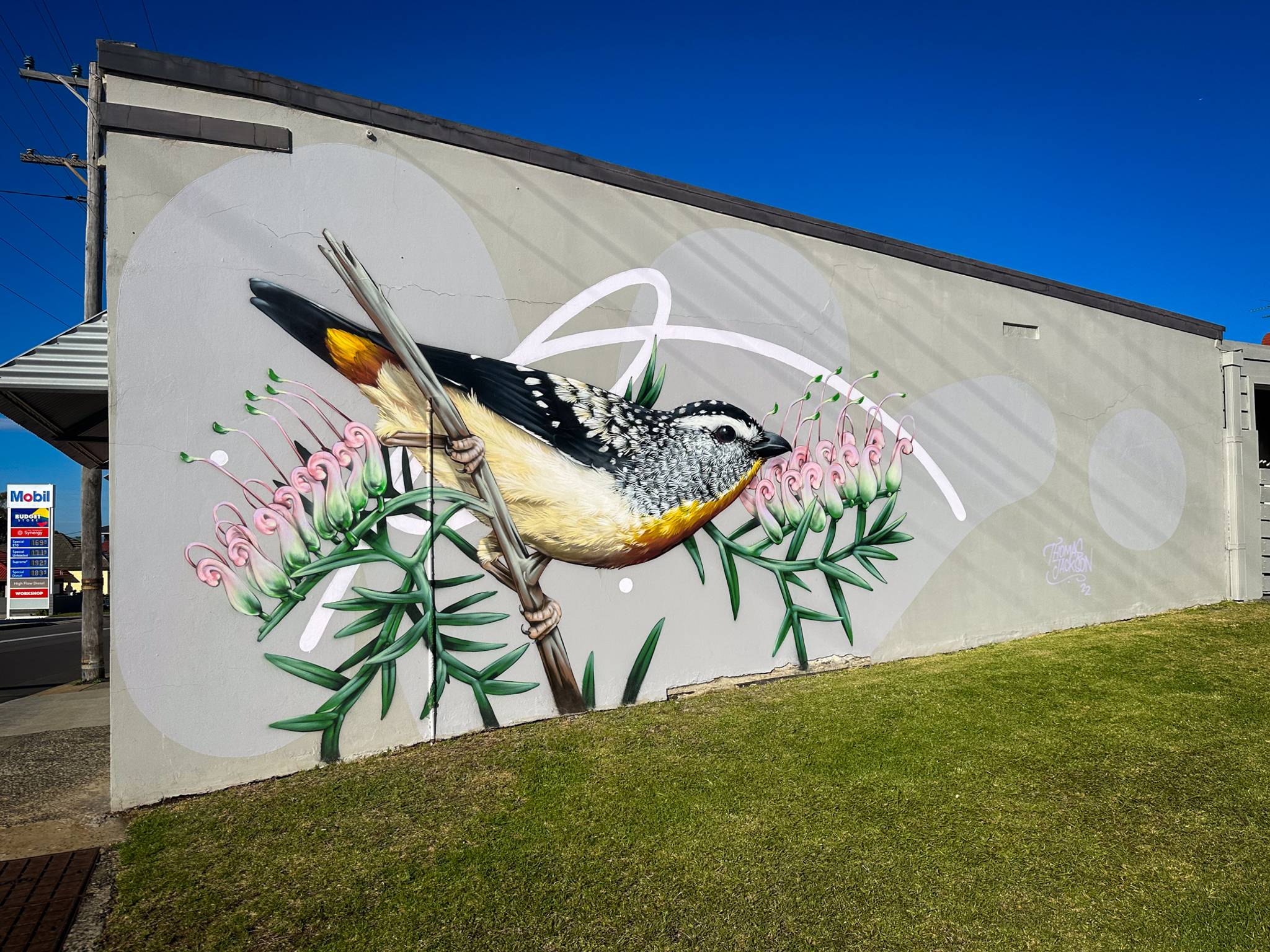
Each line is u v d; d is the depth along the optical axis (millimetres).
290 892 3498
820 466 7305
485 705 5656
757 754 5039
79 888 3584
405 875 3625
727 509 6758
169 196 4812
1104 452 9391
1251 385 10867
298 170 5176
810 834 3965
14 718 7543
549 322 6012
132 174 4734
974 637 8195
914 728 5480
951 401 8164
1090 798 4367
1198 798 4355
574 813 4230
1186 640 8078
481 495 5684
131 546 4637
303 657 5055
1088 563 9164
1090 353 9312
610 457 6195
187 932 3209
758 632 6887
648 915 3297
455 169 5688
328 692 5125
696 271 6695
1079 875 3592
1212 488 10516
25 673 11359
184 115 4859
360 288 5332
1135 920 3248
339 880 3590
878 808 4262
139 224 4734
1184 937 3133
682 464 6504
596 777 4711
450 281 5645
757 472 6922
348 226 5312
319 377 5172
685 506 6531
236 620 4879
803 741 5258
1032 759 4922
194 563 4781
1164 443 9992
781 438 7098
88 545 10375
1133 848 3826
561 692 5953
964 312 8312
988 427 8414
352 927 3229
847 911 3316
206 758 4773
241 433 4938
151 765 4637
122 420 4645
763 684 6832
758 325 6992
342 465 5223
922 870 3629
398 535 5391
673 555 6477
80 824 4383
